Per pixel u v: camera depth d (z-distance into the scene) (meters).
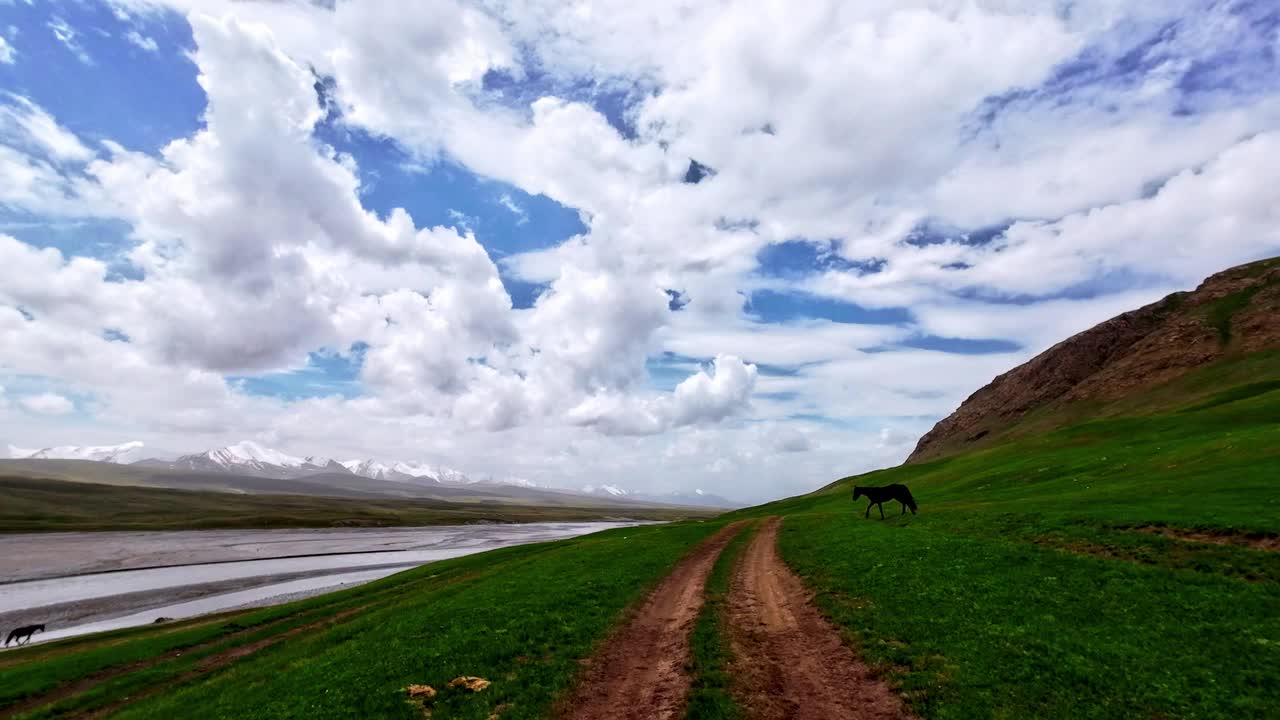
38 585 89.19
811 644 22.34
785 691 18.38
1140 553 28.61
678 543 54.75
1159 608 21.05
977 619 21.73
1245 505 32.88
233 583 89.81
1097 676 16.39
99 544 141.50
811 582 31.78
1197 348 136.62
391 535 195.12
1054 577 25.89
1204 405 100.44
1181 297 173.50
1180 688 15.51
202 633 42.66
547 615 27.89
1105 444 82.62
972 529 40.72
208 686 26.23
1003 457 99.31
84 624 64.19
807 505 117.44
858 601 26.48
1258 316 133.50
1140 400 128.38
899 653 19.61
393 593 52.16
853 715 16.33
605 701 18.80
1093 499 45.19
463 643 24.42
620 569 39.69
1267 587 22.03
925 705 16.03
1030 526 37.72
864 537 42.03
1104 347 171.38
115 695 29.44
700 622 26.34
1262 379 106.00
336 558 123.69
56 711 27.67
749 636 24.17
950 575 28.02
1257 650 17.20
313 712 19.23
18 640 55.44
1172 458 57.81
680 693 18.86
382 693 19.95
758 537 54.72
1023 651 18.41
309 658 27.58
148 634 50.62
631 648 23.73
